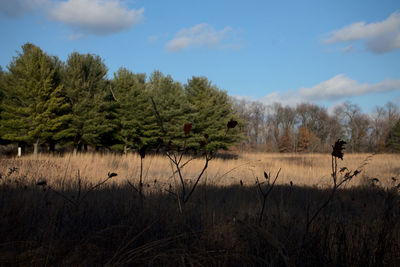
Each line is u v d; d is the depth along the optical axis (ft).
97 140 83.41
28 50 70.38
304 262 6.42
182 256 6.16
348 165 62.80
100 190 18.11
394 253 6.78
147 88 90.12
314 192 19.99
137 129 83.82
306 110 293.23
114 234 8.09
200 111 91.61
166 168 43.04
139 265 6.58
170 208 9.86
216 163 51.52
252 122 291.17
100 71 79.30
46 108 69.72
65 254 6.88
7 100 70.74
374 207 13.00
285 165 55.52
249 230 7.16
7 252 6.88
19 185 16.44
